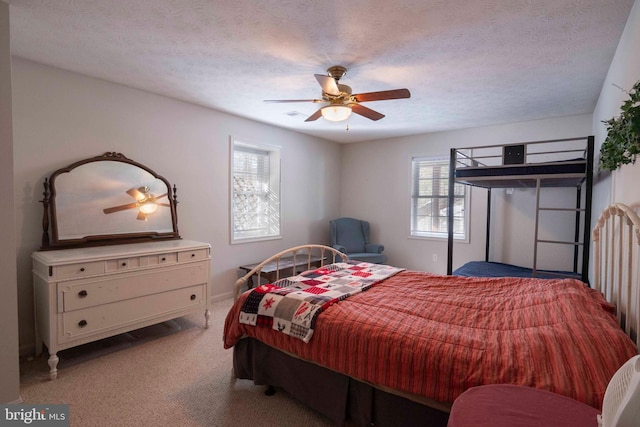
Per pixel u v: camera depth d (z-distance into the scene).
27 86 2.67
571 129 4.14
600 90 3.21
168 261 2.97
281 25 2.10
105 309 2.60
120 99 3.20
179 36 2.26
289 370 2.07
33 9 1.95
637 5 1.75
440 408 1.49
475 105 3.72
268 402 2.14
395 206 5.60
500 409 1.04
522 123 4.45
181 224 3.72
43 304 2.44
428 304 2.08
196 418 1.97
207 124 3.95
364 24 2.08
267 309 2.12
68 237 2.84
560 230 4.26
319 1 1.85
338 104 2.66
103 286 2.58
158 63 2.70
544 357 1.34
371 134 5.36
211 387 2.30
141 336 3.10
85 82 2.98
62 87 2.85
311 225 5.54
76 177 2.91
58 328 2.37
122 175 3.19
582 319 1.61
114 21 2.08
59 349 2.38
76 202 2.90
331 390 1.87
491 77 2.91
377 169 5.77
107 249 2.88
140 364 2.59
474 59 2.56
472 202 4.89
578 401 1.10
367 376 1.65
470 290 2.41
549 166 3.15
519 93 3.32
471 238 4.91
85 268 2.49
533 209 4.44
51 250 2.74
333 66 2.69
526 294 2.20
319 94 3.44
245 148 4.64
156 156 3.49
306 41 2.30
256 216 4.79
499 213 4.68
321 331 1.85
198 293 3.21
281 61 2.64
